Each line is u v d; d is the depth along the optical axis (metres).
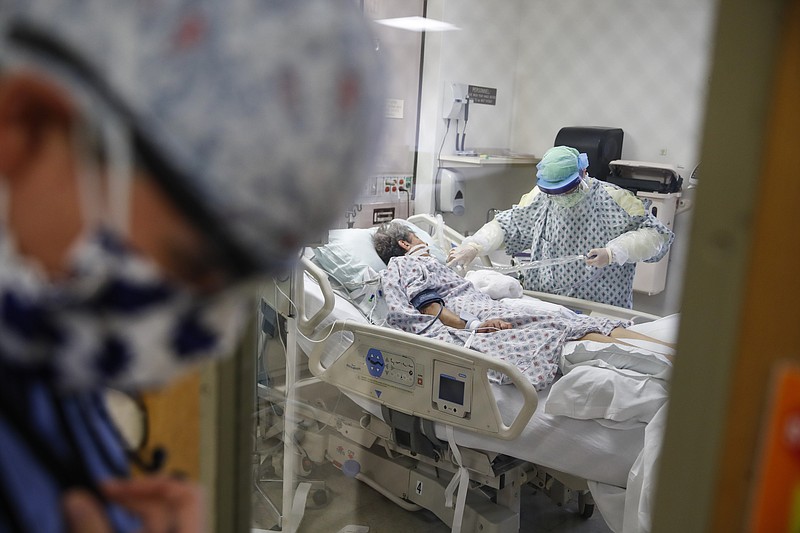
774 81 0.55
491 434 2.13
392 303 2.74
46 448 0.48
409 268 2.92
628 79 4.01
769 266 0.57
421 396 2.29
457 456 2.30
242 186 0.42
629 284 3.18
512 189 4.59
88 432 0.54
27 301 0.41
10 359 0.43
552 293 3.29
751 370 0.59
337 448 2.88
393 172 4.12
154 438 0.91
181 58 0.40
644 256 2.93
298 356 2.81
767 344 0.58
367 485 2.90
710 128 0.59
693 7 3.69
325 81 0.42
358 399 2.59
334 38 0.43
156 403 0.91
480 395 2.13
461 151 4.30
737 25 0.56
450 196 4.20
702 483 0.63
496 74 4.42
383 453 2.79
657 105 3.90
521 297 3.19
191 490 0.62
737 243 0.58
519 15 4.45
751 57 0.56
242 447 1.05
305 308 2.78
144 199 0.41
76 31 0.41
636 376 2.09
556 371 2.36
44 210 0.40
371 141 0.47
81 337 0.42
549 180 2.96
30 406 0.47
